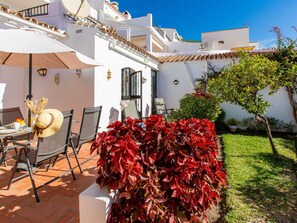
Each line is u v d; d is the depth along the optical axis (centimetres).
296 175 420
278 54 827
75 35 649
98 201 188
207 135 237
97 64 527
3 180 373
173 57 1232
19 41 395
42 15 691
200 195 207
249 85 495
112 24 1378
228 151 573
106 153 202
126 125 236
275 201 326
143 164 208
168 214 197
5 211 281
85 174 406
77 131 654
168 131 214
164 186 204
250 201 327
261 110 511
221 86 527
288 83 552
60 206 295
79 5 715
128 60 848
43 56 545
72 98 660
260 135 821
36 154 316
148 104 1071
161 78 1197
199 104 764
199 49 1764
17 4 994
